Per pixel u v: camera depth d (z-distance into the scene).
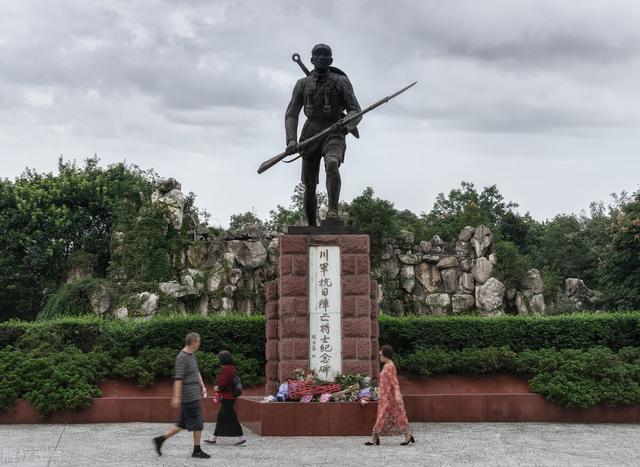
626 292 34.06
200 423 10.24
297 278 13.61
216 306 41.38
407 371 16.39
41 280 46.72
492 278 44.56
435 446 11.37
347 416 12.52
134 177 52.38
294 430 12.50
